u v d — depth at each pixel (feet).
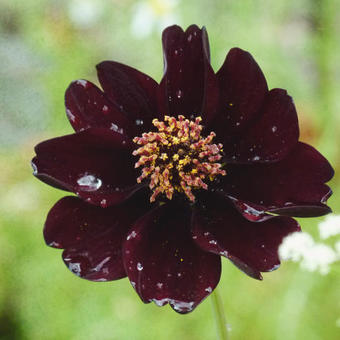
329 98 0.84
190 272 0.50
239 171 0.52
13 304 0.83
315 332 0.76
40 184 0.93
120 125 0.53
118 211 0.51
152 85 0.53
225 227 0.51
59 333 0.80
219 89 0.52
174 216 0.52
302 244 0.48
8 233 0.88
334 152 0.82
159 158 0.53
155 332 0.79
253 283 0.79
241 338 0.77
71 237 0.50
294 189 0.50
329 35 0.85
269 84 0.92
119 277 0.49
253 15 0.98
